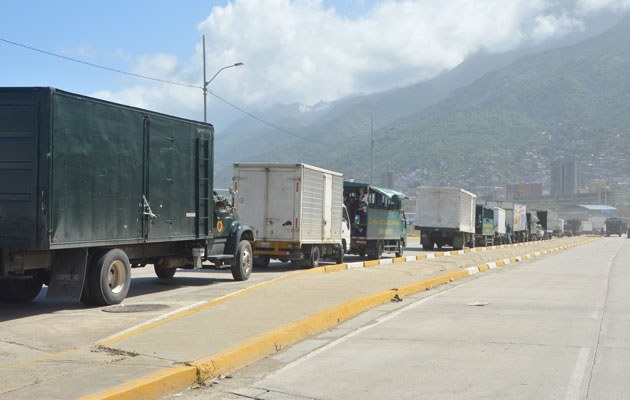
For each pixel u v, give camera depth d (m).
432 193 42.06
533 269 24.44
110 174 11.50
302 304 11.48
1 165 10.38
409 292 15.04
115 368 6.72
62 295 10.94
